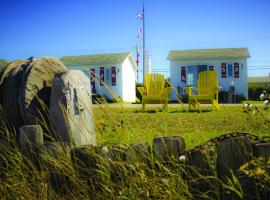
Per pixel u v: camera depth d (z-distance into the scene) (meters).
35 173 2.86
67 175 2.68
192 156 2.42
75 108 3.35
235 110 10.88
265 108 3.93
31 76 3.70
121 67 32.06
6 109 3.83
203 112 10.95
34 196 2.80
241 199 2.12
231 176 2.25
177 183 2.36
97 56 33.94
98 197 2.54
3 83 4.09
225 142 2.30
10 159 3.14
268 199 2.09
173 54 31.48
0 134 3.69
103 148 2.65
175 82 31.08
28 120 3.63
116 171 2.59
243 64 30.31
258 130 4.12
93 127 3.65
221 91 29.19
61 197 2.73
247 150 2.26
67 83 3.31
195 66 30.84
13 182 2.90
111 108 3.12
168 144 2.55
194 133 5.12
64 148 2.86
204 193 2.25
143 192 2.40
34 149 2.97
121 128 3.28
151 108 14.73
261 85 34.84
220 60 30.53
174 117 8.69
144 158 2.57
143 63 33.97
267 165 2.10
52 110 3.30
